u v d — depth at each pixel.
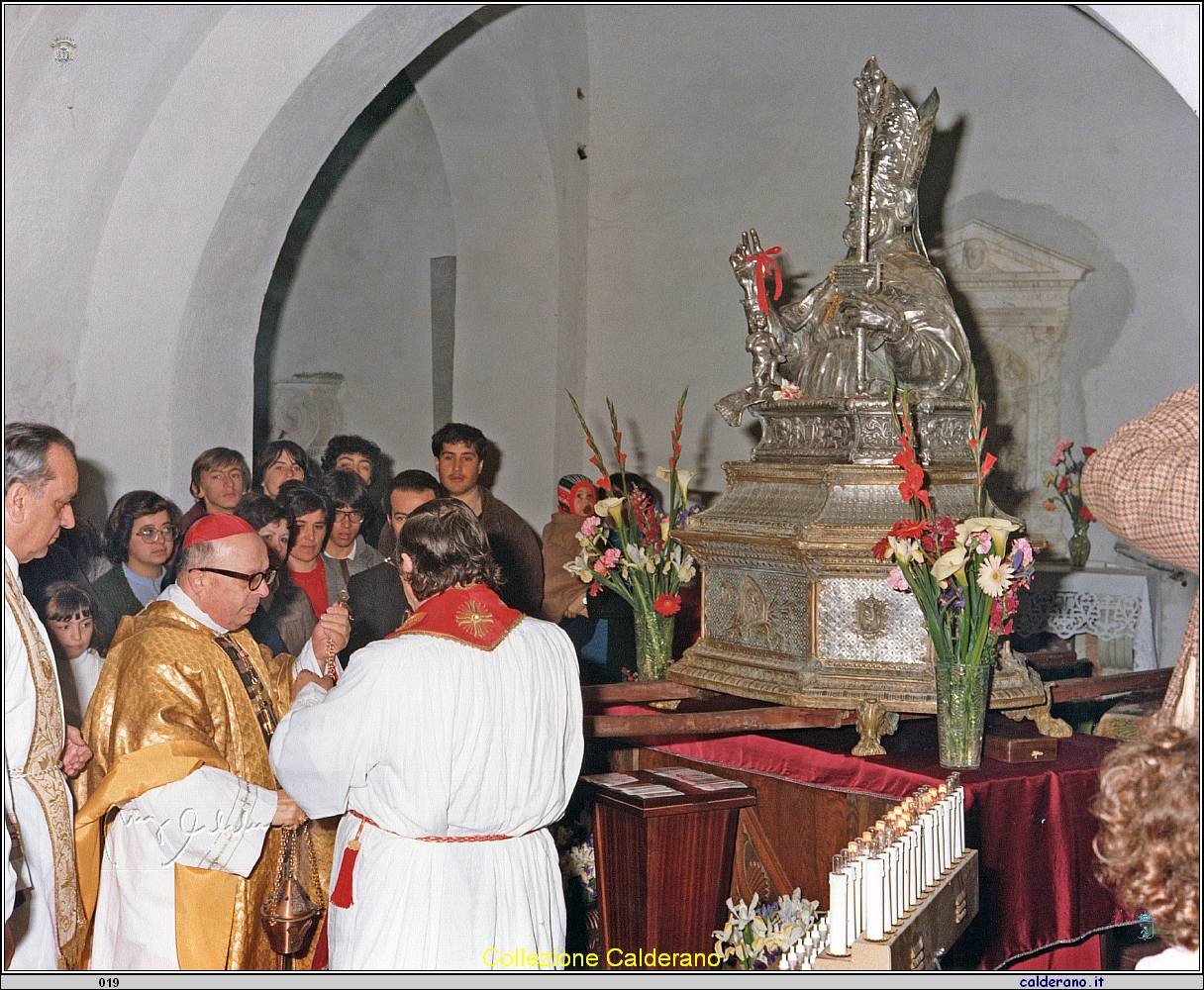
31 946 2.20
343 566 4.26
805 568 3.29
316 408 6.18
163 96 3.03
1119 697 4.93
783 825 3.29
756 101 6.57
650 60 6.71
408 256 6.34
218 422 3.53
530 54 6.03
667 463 6.78
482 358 6.42
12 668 2.22
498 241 6.38
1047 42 6.07
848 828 3.11
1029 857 2.93
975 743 3.04
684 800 3.16
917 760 3.12
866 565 3.22
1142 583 5.62
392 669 2.28
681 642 4.98
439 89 6.04
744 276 3.78
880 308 3.39
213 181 3.24
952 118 6.36
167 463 3.35
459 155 6.24
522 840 2.41
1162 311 5.91
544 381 6.43
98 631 3.08
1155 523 1.68
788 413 3.57
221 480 3.47
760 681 3.38
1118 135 5.96
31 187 2.85
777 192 6.54
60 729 2.38
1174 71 2.35
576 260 6.70
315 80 3.21
